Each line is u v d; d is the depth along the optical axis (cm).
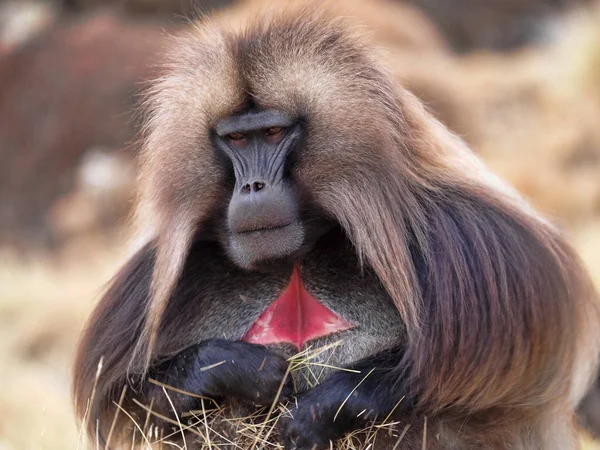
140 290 778
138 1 3334
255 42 729
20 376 1493
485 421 738
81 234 2448
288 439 719
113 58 2738
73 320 1806
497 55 4106
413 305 706
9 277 2039
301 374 760
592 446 1041
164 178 757
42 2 3488
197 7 935
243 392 729
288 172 730
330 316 761
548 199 2255
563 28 3975
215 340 747
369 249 716
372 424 714
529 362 705
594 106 2689
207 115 736
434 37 2891
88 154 2666
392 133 734
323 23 742
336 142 723
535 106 2972
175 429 755
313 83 724
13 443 1182
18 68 2836
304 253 756
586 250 1825
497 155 2547
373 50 762
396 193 723
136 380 759
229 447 758
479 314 697
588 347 782
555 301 714
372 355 744
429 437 730
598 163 2514
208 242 776
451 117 2448
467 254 712
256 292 776
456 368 695
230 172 741
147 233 802
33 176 2689
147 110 800
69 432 1235
